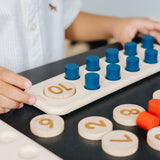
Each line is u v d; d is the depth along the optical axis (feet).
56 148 1.07
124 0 2.93
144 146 1.08
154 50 1.74
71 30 2.81
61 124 1.18
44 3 2.27
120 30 2.40
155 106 1.19
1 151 1.01
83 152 1.05
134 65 1.60
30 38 2.17
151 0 2.76
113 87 1.46
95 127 1.15
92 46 3.35
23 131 1.18
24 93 1.32
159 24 2.27
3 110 1.30
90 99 1.36
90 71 1.63
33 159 0.97
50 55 2.44
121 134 1.11
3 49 2.11
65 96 1.35
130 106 1.30
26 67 2.25
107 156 1.03
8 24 2.08
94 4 3.17
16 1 2.07
